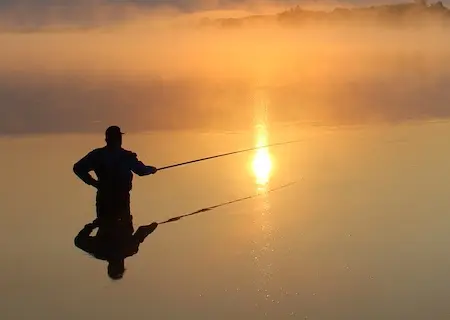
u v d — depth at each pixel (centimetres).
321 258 667
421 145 1239
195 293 590
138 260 678
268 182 995
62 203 892
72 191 952
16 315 554
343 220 793
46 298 587
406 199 874
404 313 542
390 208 835
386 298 569
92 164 848
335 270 633
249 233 758
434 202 858
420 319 532
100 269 655
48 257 692
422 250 680
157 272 644
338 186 958
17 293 598
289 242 719
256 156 1178
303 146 1267
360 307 554
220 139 1367
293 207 858
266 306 561
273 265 653
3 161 1143
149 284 614
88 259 685
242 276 627
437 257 659
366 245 701
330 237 731
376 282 603
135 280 624
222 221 806
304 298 574
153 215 839
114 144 854
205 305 566
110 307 567
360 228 759
